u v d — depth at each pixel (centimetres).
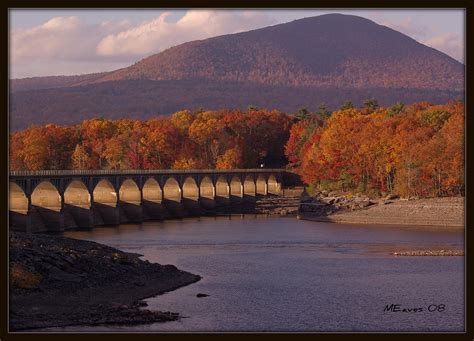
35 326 9112
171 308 10294
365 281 12456
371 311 10356
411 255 15362
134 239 18475
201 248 16638
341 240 18100
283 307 10519
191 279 12338
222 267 13800
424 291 11675
